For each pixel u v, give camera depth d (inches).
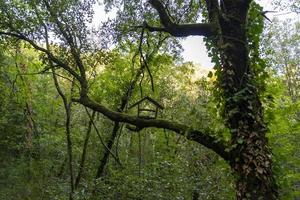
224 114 342.6
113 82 693.3
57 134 874.8
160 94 769.6
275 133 552.7
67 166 810.2
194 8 481.4
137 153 794.2
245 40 343.3
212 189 554.9
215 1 349.7
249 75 334.0
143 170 581.6
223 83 336.5
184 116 655.8
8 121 858.8
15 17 522.9
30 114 839.7
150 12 485.1
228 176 390.0
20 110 863.1
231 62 335.6
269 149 326.3
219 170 561.0
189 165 626.8
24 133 868.6
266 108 378.9
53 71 563.5
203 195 547.5
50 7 501.0
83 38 521.3
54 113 944.3
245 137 316.2
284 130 564.1
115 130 665.0
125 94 661.9
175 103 753.0
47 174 794.2
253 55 360.5
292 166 589.9
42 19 516.4
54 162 816.3
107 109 411.2
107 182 557.6
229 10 351.3
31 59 810.8
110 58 571.2
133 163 643.5
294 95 1069.8
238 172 316.8
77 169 742.5
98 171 657.6
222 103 345.1
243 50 340.5
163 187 528.1
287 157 513.0
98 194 539.2
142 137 808.3
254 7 367.2
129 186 527.8
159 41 553.0
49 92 951.0
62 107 951.0
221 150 341.4
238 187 315.0
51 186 706.8
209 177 572.1
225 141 344.5
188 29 366.9
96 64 559.8
